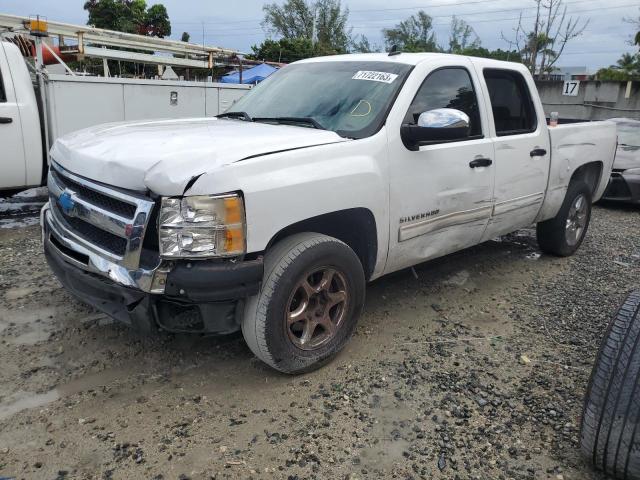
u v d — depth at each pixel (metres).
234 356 3.66
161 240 2.77
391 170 3.64
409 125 3.70
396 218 3.75
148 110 9.16
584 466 2.74
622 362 2.47
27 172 6.91
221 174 2.80
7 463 2.60
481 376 3.54
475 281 5.32
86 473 2.56
